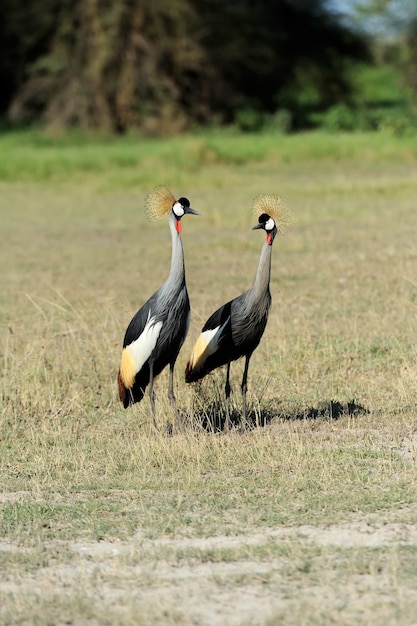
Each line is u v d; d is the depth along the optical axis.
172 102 74.44
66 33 72.50
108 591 8.70
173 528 10.15
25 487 11.68
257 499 10.88
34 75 75.44
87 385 15.98
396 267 24.84
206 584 8.75
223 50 77.19
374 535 9.79
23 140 69.88
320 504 10.59
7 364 16.83
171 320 12.70
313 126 84.19
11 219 37.25
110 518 10.52
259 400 14.89
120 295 22.97
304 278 24.14
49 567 9.31
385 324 19.09
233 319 12.94
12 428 14.29
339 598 8.37
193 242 30.73
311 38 88.19
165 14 72.00
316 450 12.41
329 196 39.91
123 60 72.38
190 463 12.13
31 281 25.05
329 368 16.55
